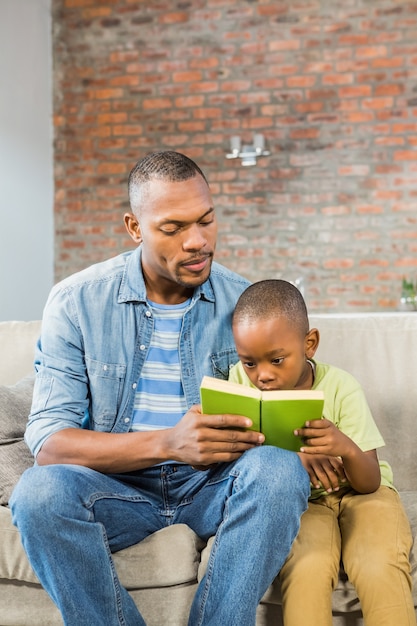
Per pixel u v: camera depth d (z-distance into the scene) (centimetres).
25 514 141
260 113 509
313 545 149
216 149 514
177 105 516
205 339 176
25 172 490
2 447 186
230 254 515
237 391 142
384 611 142
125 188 521
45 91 518
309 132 504
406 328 213
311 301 508
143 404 171
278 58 505
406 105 495
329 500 167
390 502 159
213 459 146
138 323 173
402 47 493
